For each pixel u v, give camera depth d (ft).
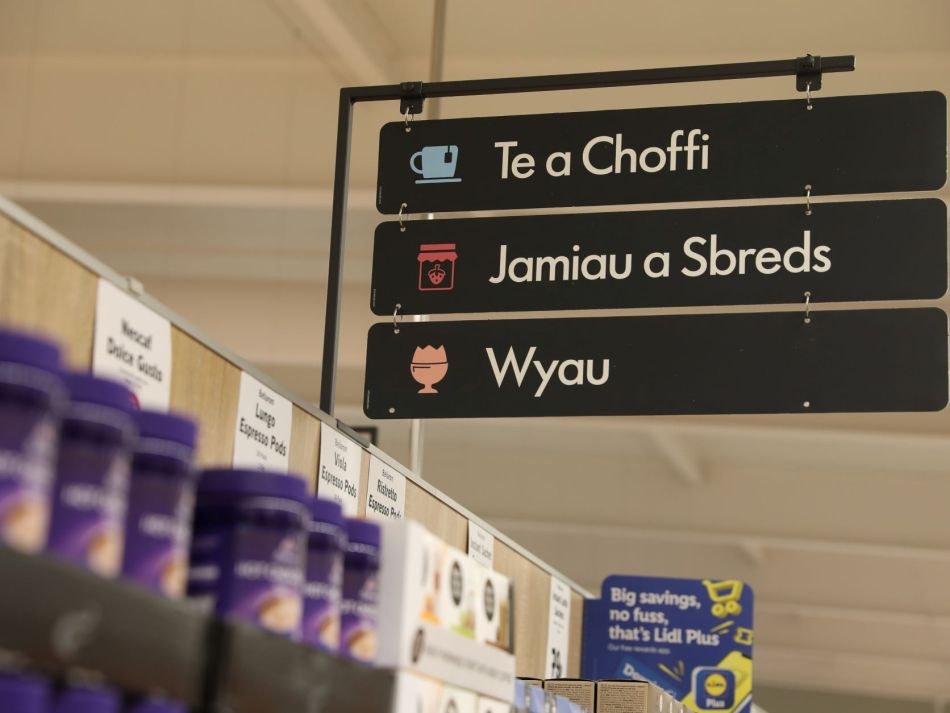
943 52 20.21
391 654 4.36
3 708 2.62
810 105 8.92
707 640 11.90
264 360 30.04
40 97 24.62
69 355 4.85
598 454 40.81
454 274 9.04
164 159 24.13
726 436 36.63
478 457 41.09
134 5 22.58
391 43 21.76
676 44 20.79
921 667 66.33
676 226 8.87
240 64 24.00
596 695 7.98
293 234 27.61
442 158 9.23
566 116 9.18
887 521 39.19
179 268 30.04
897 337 8.45
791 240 8.71
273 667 3.56
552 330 8.84
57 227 27.91
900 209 8.64
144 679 3.05
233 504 3.65
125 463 3.12
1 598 2.62
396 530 4.48
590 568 47.37
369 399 8.92
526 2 20.12
